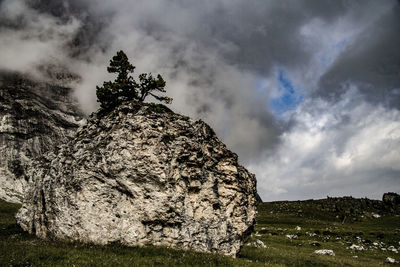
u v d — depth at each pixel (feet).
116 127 90.89
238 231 87.10
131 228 75.87
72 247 68.80
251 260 82.28
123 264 54.85
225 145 101.14
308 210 647.97
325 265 94.17
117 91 106.93
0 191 342.03
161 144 85.35
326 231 269.44
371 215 584.40
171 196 79.77
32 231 88.17
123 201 79.20
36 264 50.62
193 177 86.12
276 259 94.32
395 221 515.09
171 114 98.94
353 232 266.98
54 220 80.28
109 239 74.23
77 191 80.48
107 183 80.74
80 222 76.43
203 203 84.69
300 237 220.23
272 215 597.52
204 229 81.20
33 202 92.68
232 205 89.20
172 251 71.77
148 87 113.19
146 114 91.20
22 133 447.83
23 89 514.27
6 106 458.91
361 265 101.86
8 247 61.77
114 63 111.86
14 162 406.82
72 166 85.25
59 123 516.73
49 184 87.10
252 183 102.17
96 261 55.06
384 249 165.99
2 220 148.05
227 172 93.71
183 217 79.71
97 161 83.56
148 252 69.10
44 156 104.88
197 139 92.27
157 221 77.92
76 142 96.43
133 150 82.53
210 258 69.46
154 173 80.94
